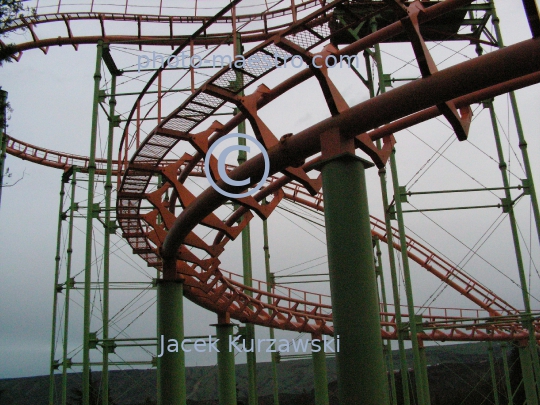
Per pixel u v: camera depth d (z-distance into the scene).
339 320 9.56
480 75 9.23
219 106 13.32
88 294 21.20
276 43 10.54
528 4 8.47
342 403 9.30
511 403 29.00
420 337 26.09
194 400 48.09
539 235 17.45
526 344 26.78
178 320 18.41
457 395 45.12
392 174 17.95
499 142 19.14
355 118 10.45
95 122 22.42
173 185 16.00
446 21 20.47
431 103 9.89
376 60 18.70
